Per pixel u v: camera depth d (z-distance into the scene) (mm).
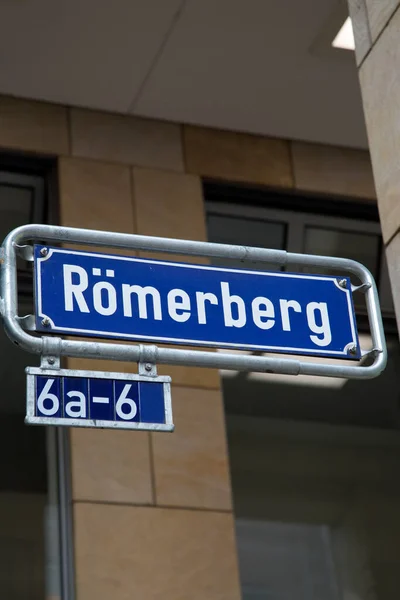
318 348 6320
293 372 6289
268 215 12211
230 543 10156
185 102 11781
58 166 11469
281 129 12242
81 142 11648
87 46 11023
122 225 11375
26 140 11461
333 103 11938
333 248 12242
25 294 10633
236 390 11000
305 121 12148
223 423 10695
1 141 11367
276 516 10508
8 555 9711
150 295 6180
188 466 10391
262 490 10602
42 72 11266
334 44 11172
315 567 10352
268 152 12281
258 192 12203
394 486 10898
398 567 10492
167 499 10188
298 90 11766
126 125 11891
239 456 10711
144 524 10016
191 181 11836
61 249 6141
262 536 10383
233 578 10008
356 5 7969
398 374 11516
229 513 10281
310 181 12273
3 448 10133
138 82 11469
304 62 11422
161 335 6086
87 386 5930
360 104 11961
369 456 11000
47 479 10102
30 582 9625
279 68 11484
